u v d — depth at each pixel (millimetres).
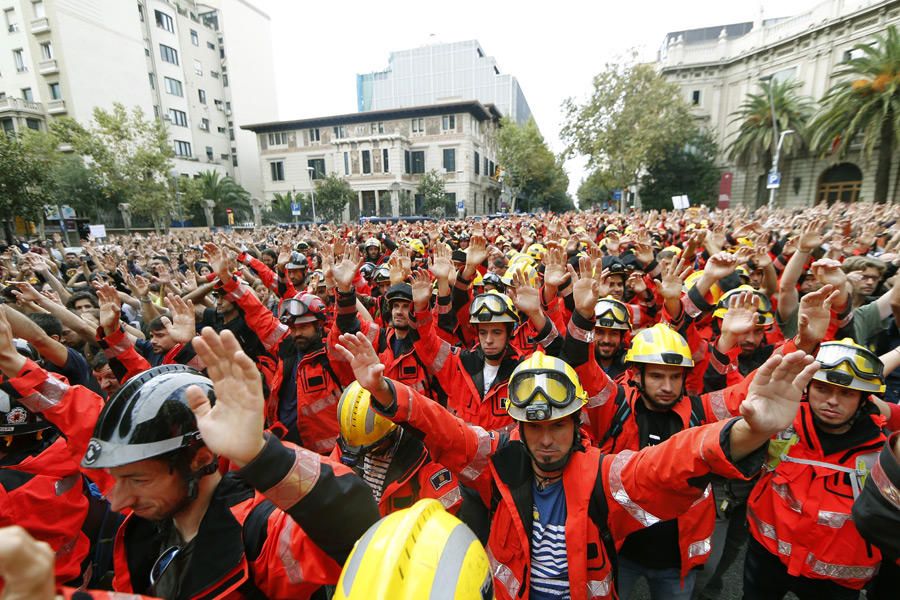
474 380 3365
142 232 36906
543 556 1859
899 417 2328
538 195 63375
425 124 46562
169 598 1246
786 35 34000
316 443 3650
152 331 3752
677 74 40938
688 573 2334
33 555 686
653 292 4754
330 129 48781
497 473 1936
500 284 4770
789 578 2311
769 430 1284
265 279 6676
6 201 18219
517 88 103875
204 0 54594
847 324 3248
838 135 24844
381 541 1067
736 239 7426
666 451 1553
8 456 2078
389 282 5605
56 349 2525
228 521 1304
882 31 27953
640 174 38688
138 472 1166
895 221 10461
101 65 40062
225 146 56438
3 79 38938
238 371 1165
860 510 1537
